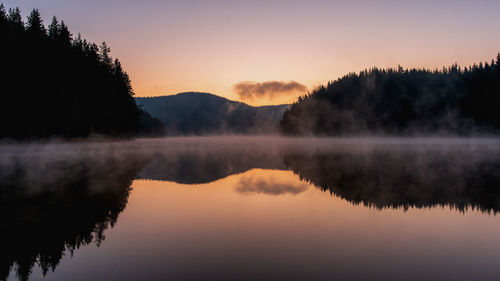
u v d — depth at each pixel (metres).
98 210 7.81
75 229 6.28
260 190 10.95
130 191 10.51
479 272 4.33
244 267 4.50
